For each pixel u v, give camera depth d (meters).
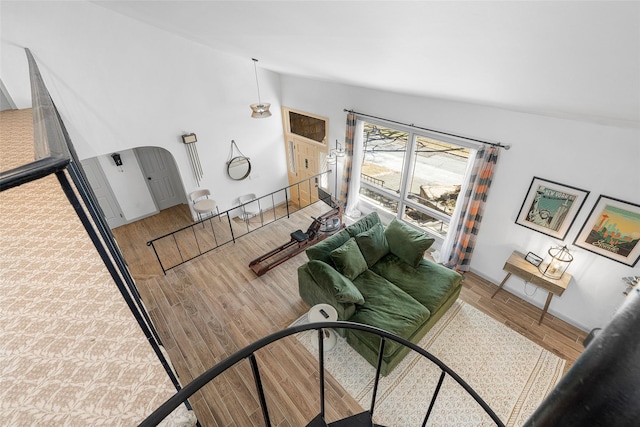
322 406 1.56
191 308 3.96
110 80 4.62
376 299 3.43
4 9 3.64
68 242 1.41
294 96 6.20
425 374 3.21
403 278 3.77
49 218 1.53
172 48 4.96
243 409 2.92
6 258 1.34
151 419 0.80
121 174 6.22
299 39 2.52
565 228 3.46
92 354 1.15
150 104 5.08
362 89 4.93
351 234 4.05
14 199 1.66
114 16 4.34
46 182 1.79
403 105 4.51
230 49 4.72
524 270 3.67
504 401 3.00
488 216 4.13
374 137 5.30
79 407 1.06
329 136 5.92
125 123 4.96
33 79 2.38
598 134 2.98
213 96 5.68
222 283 4.34
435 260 4.88
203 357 3.38
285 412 2.89
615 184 3.02
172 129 5.46
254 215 7.04
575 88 1.84
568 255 3.51
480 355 3.40
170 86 5.17
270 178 7.27
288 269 4.56
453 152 4.41
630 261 3.11
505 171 3.76
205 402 2.98
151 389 1.15
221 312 3.90
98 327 1.20
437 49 1.83
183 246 5.41
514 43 1.45
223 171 6.42
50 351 1.13
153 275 4.55
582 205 3.27
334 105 5.53
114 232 6.27
